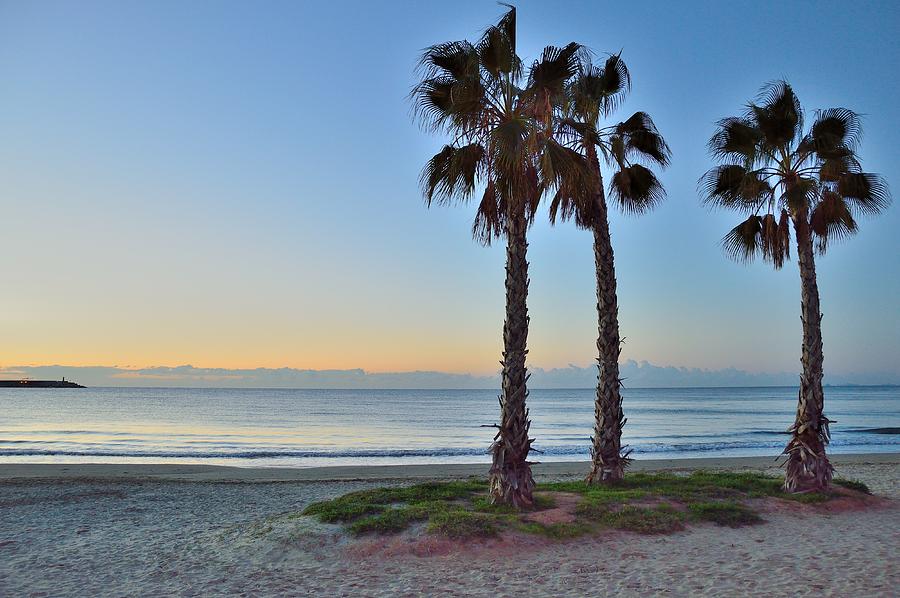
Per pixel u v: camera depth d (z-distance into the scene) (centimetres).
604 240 1478
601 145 1483
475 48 1244
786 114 1522
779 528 1187
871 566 945
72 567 1006
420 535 1059
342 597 834
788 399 17050
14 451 3728
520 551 1012
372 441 4634
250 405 12056
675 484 1497
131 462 3206
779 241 1566
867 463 2734
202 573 956
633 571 930
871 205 1512
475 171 1274
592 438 1507
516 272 1238
